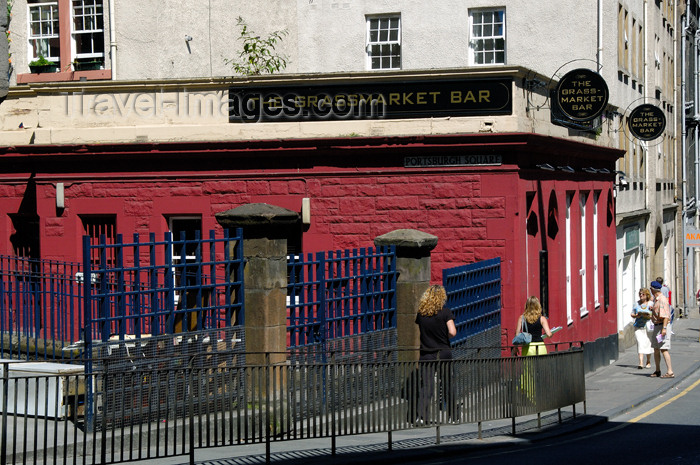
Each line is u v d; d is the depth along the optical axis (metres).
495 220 19.27
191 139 20.19
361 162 19.78
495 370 14.10
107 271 12.48
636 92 35.66
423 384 12.98
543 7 25.86
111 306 14.12
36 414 10.13
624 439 14.31
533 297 17.67
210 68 26.17
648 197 38.91
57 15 25.86
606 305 28.78
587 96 21.39
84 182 20.69
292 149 19.81
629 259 35.38
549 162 21.73
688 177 53.09
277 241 13.88
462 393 13.49
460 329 17.20
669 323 24.38
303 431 11.84
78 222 20.77
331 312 15.00
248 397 11.51
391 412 12.59
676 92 47.88
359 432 12.20
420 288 16.14
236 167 20.20
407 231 16.19
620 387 22.06
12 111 20.95
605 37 29.55
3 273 15.07
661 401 19.86
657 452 12.93
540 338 17.55
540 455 12.69
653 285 24.25
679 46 49.41
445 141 19.20
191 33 26.08
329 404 11.97
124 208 20.56
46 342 14.10
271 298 13.77
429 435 14.31
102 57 25.77
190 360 11.58
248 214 13.63
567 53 25.72
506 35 26.12
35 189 20.88
